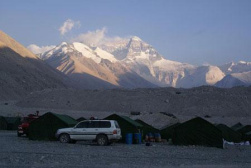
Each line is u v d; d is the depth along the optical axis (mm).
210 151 28438
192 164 19078
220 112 121250
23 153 21484
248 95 140625
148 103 135250
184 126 33562
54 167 16125
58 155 21016
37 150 23656
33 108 126875
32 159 18734
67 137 30312
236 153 27656
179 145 33188
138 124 37250
